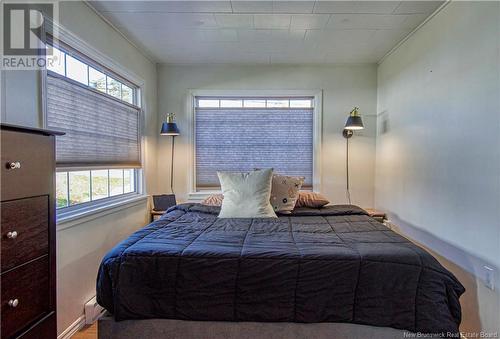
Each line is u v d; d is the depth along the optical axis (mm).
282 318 1460
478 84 1713
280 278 1470
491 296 1587
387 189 3098
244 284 1477
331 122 3451
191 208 2674
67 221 1851
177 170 3480
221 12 2240
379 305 1428
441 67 2111
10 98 1473
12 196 996
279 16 2301
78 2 2012
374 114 3418
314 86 3447
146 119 3152
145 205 3121
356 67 3422
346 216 2490
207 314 1476
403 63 2752
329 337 1461
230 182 2531
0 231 951
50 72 1768
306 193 2889
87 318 2023
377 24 2418
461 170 1865
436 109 2170
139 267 1507
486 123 1643
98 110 2307
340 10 2199
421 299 1406
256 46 2910
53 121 1796
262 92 3453
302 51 3045
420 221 2400
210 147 3520
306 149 3496
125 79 2742
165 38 2717
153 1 2074
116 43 2541
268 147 3498
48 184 1177
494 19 1586
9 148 981
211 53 3107
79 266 1979
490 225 1603
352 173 3449
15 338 1018
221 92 3461
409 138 2611
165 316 1497
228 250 1564
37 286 1126
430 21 2273
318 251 1549
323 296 1454
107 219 2352
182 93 3467
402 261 1469
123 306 1486
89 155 2184
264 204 2428
